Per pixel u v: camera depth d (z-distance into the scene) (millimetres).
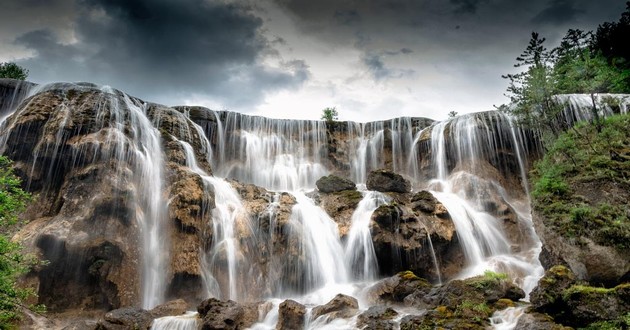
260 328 12914
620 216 12367
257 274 17156
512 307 11234
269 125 26984
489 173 22219
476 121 23812
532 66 19734
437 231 17547
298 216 18656
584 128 16797
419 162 25594
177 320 12750
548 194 14367
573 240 12406
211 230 17297
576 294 10297
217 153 24969
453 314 11156
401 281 14414
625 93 23047
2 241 10719
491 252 18453
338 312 12500
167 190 17984
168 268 15875
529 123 19812
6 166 16859
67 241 14617
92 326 13227
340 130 28109
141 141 19188
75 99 19359
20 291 11227
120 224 16031
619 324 9602
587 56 22891
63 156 17453
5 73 26062
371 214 18203
